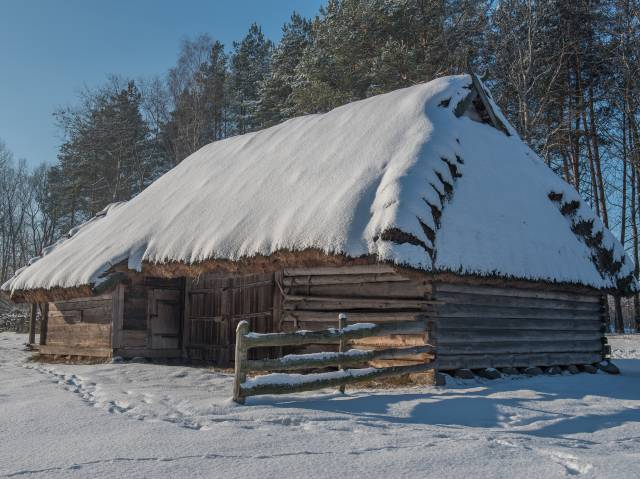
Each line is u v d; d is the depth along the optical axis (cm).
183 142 3834
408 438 528
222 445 488
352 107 1359
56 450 473
